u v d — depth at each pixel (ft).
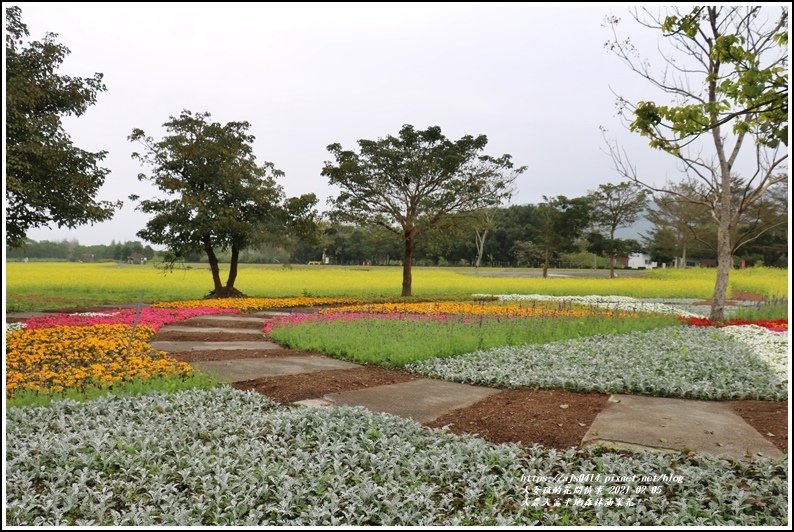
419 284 110.22
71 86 56.18
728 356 29.14
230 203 79.66
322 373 27.09
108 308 62.28
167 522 11.78
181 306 63.52
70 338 34.68
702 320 48.42
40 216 57.93
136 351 30.37
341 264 260.62
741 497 12.44
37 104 54.75
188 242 76.69
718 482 13.20
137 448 15.61
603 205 180.14
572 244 180.45
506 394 23.16
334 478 13.85
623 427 17.99
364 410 19.35
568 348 32.53
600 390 23.32
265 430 17.53
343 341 33.99
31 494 12.80
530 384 24.41
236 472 14.32
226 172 76.84
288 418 18.37
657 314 52.34
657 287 104.42
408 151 88.79
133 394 21.98
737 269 166.61
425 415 20.16
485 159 88.63
